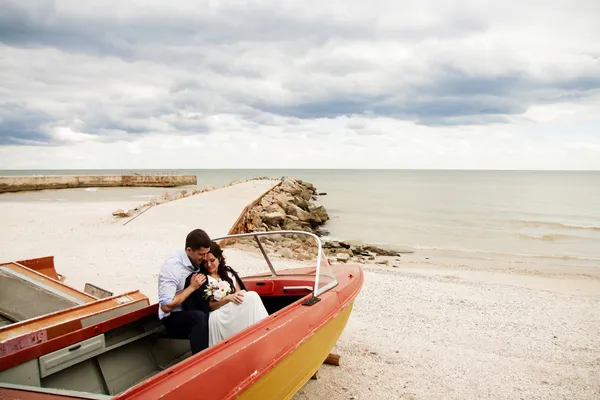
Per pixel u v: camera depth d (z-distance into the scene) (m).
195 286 4.14
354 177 154.25
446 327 7.18
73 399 2.74
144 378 4.10
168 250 12.31
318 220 25.78
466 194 57.34
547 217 30.56
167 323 4.16
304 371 4.16
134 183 63.97
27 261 5.95
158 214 18.48
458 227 25.33
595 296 9.74
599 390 5.13
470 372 5.52
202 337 3.98
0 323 4.67
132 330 4.12
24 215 20.05
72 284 8.80
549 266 14.84
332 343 4.86
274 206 24.27
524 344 6.53
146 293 8.45
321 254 4.93
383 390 4.95
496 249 18.62
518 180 123.81
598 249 18.81
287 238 16.94
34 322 3.66
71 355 3.53
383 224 26.69
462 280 10.95
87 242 13.12
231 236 5.33
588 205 40.53
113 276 9.48
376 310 7.92
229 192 29.20
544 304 8.73
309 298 4.43
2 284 4.93
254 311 4.04
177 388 2.71
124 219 17.55
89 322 3.78
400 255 16.91
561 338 6.82
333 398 4.73
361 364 5.62
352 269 6.00
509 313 8.04
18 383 3.21
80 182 60.06
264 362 3.36
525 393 5.01
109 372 3.90
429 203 42.06
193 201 23.11
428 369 5.55
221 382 2.98
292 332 3.78
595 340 6.76
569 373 5.57
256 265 11.01
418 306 8.27
